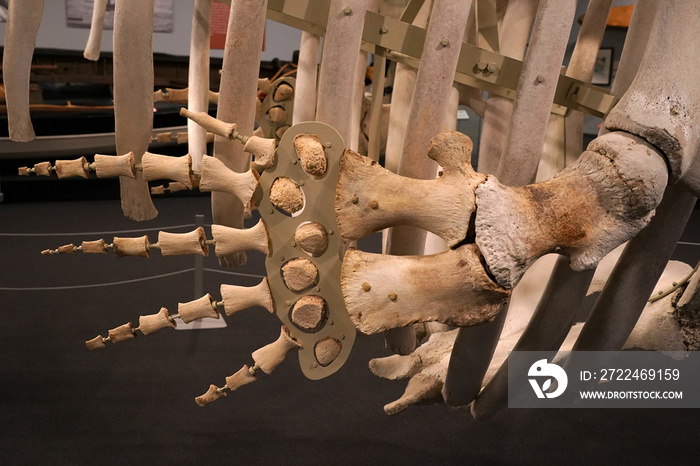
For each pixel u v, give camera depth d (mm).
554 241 996
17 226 4504
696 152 1058
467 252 983
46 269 3799
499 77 1229
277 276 1221
